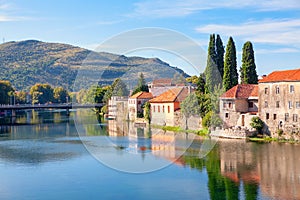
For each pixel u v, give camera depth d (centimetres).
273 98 6606
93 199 3103
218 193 3231
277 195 3197
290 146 5625
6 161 4691
